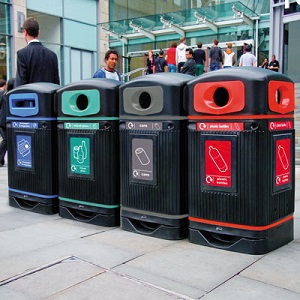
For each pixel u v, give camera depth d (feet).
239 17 63.21
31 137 16.43
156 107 12.94
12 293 9.56
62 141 15.48
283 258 11.55
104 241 13.05
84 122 14.67
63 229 14.38
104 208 14.58
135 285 9.85
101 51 77.92
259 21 63.87
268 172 11.69
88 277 10.33
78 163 15.02
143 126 13.29
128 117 13.64
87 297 9.31
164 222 13.17
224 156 11.85
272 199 11.96
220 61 51.37
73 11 72.54
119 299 9.20
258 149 11.40
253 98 11.29
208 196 12.29
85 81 14.62
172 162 12.87
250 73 11.41
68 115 15.11
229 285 9.83
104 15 77.77
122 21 74.23
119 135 14.12
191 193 12.67
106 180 14.44
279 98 12.66
